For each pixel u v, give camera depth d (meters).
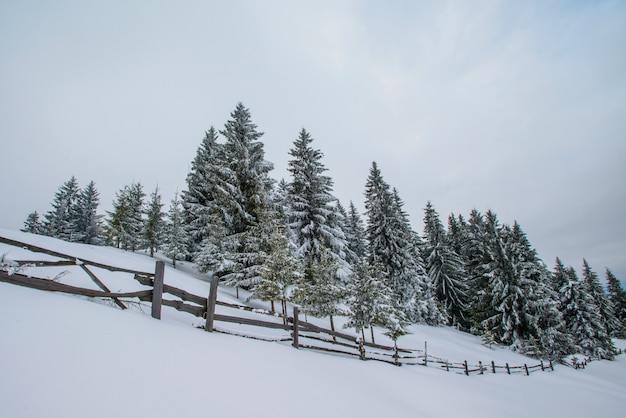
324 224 22.92
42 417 2.16
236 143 22.44
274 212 20.83
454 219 47.69
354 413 4.10
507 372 15.51
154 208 30.25
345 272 19.89
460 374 12.39
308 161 24.84
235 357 4.70
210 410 2.87
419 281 28.47
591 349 31.98
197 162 29.81
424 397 7.07
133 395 2.74
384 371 8.53
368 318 14.17
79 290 5.07
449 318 34.16
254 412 3.11
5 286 4.46
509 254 27.30
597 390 15.23
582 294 34.34
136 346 3.81
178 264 25.69
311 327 9.80
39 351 3.00
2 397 2.25
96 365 3.06
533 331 25.20
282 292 14.20
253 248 19.45
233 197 21.08
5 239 5.08
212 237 20.08
